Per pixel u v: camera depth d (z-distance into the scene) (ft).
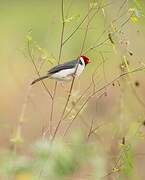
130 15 33.47
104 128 37.99
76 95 34.65
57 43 61.36
